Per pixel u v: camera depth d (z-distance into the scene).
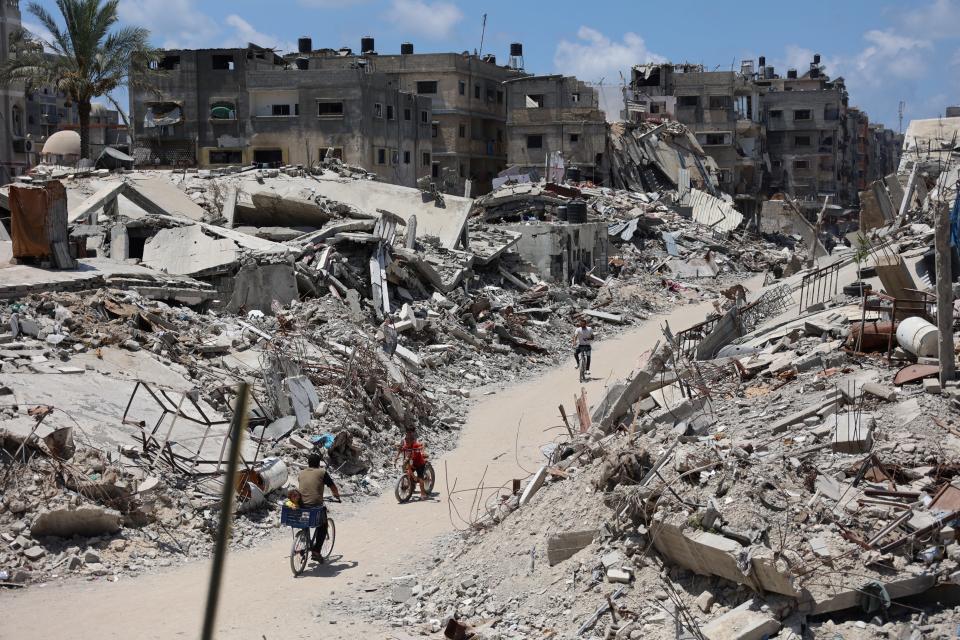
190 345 22.95
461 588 12.02
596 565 11.18
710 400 15.86
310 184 46.00
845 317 20.38
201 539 15.12
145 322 23.31
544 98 78.00
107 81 51.69
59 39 51.09
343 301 30.89
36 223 25.41
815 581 9.59
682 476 11.34
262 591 12.80
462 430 24.20
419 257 36.06
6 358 18.67
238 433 2.80
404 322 31.31
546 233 50.91
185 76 64.69
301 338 25.89
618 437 14.11
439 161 77.00
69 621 11.39
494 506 15.22
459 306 36.41
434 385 28.16
